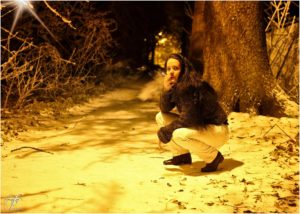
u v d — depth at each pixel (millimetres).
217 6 4820
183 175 2992
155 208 2482
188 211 2445
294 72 5199
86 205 2500
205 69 5043
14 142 3797
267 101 4754
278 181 2881
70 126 4465
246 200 2592
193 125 2883
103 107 5539
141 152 3539
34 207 2459
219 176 2963
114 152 3529
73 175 2977
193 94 2855
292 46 5277
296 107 4766
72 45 6648
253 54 4777
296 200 2592
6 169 3074
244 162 3268
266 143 3762
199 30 6492
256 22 4777
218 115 2928
